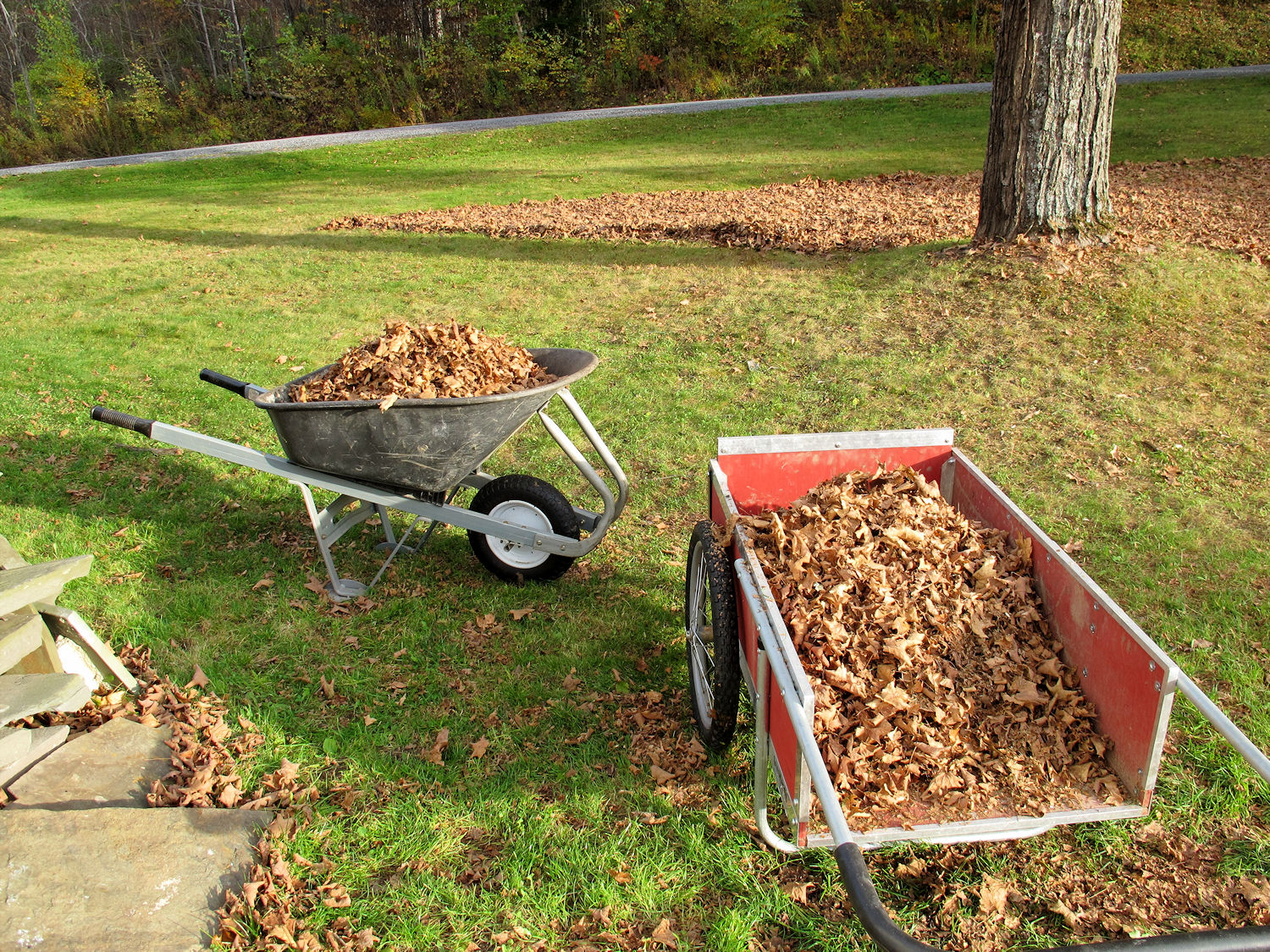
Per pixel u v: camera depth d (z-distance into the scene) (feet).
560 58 105.60
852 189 46.50
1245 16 88.02
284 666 13.91
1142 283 26.16
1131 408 21.16
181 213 54.19
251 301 34.17
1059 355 23.81
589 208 46.09
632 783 11.48
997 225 29.37
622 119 80.38
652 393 23.88
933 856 10.37
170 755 11.61
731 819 10.87
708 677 12.01
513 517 15.35
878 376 23.66
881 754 9.44
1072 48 26.63
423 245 41.11
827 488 12.21
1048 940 9.36
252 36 122.01
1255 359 22.77
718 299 30.22
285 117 107.34
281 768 11.51
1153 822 10.72
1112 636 9.16
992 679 10.20
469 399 12.89
